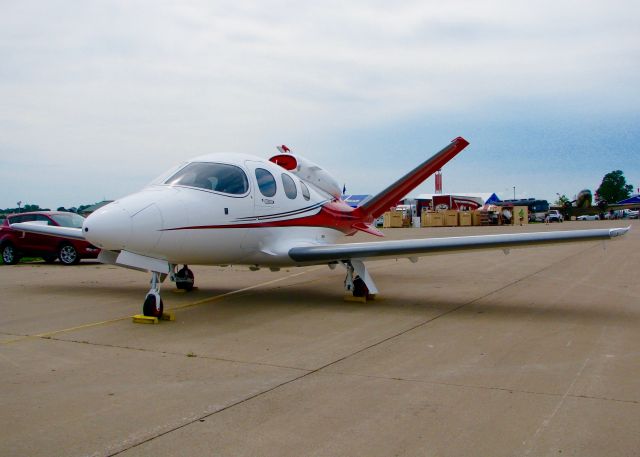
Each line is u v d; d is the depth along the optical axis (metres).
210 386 4.87
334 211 11.70
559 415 4.11
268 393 4.67
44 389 4.80
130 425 3.98
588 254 19.72
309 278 13.49
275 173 9.91
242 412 4.23
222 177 8.77
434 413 4.18
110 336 6.93
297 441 3.70
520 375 5.14
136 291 11.09
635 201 97.69
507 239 8.45
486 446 3.59
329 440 3.71
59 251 17.45
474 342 6.50
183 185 8.38
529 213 75.56
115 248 7.47
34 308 9.08
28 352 6.13
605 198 147.75
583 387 4.77
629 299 9.67
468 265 16.45
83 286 11.87
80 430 3.89
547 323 7.63
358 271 9.39
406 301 9.66
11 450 3.57
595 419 4.02
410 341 6.57
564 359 5.71
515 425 3.93
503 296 10.17
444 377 5.10
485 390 4.71
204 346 6.38
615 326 7.39
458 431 3.84
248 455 3.49
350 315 8.32
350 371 5.32
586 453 3.48
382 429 3.89
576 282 12.08
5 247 18.06
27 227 12.92
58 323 7.81
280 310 8.79
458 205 73.56
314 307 9.06
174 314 8.34
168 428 3.92
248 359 5.78
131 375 5.22
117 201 7.73
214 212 8.30
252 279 13.30
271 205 9.42
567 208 80.12
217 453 3.52
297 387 4.83
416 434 3.79
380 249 8.99
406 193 13.27
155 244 7.59
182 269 11.02
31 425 3.98
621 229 8.06
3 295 10.55
